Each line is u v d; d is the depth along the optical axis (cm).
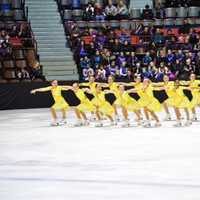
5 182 1201
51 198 1045
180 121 2244
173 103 2250
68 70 3653
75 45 3659
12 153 1606
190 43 3691
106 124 2402
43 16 4025
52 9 4097
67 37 3828
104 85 2369
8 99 3256
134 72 3400
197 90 2409
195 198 1003
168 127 2200
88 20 4003
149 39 3756
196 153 1499
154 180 1165
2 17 4022
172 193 1046
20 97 3284
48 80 3409
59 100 2392
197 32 3828
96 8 4078
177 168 1290
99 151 1589
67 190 1105
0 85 3238
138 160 1416
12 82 3272
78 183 1165
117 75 3347
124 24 4034
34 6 4088
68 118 2719
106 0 4334
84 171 1291
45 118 2720
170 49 3650
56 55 3747
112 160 1427
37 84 3309
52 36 3884
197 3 4247
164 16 4150
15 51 3659
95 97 2336
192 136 1883
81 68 3509
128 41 3700
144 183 1140
